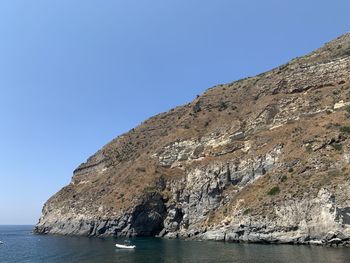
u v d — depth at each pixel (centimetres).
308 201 8369
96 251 8838
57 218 16738
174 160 14638
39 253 9062
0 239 15575
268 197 9356
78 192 17288
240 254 6994
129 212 13050
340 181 8156
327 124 10569
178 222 12656
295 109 12631
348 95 11625
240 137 13262
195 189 12575
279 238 8519
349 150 8925
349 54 13475
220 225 10319
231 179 12056
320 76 13300
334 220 7725
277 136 11925
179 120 17425
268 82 15088
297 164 9825
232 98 16125
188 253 7650
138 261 6881
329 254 6372
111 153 18762
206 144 14212
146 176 14275
